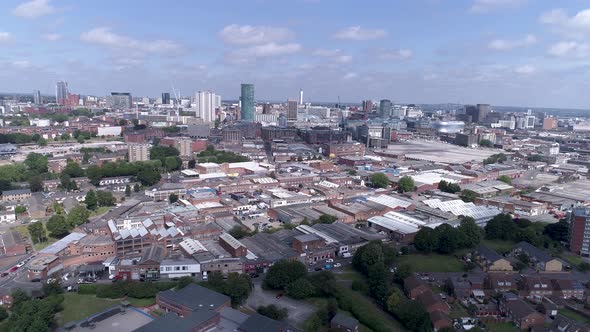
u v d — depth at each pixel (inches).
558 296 7765.8
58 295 7106.3
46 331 6087.6
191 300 6727.4
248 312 6983.3
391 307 6978.4
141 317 6446.9
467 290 7618.1
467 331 6486.2
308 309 7190.0
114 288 7381.9
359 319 6934.1
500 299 7431.1
